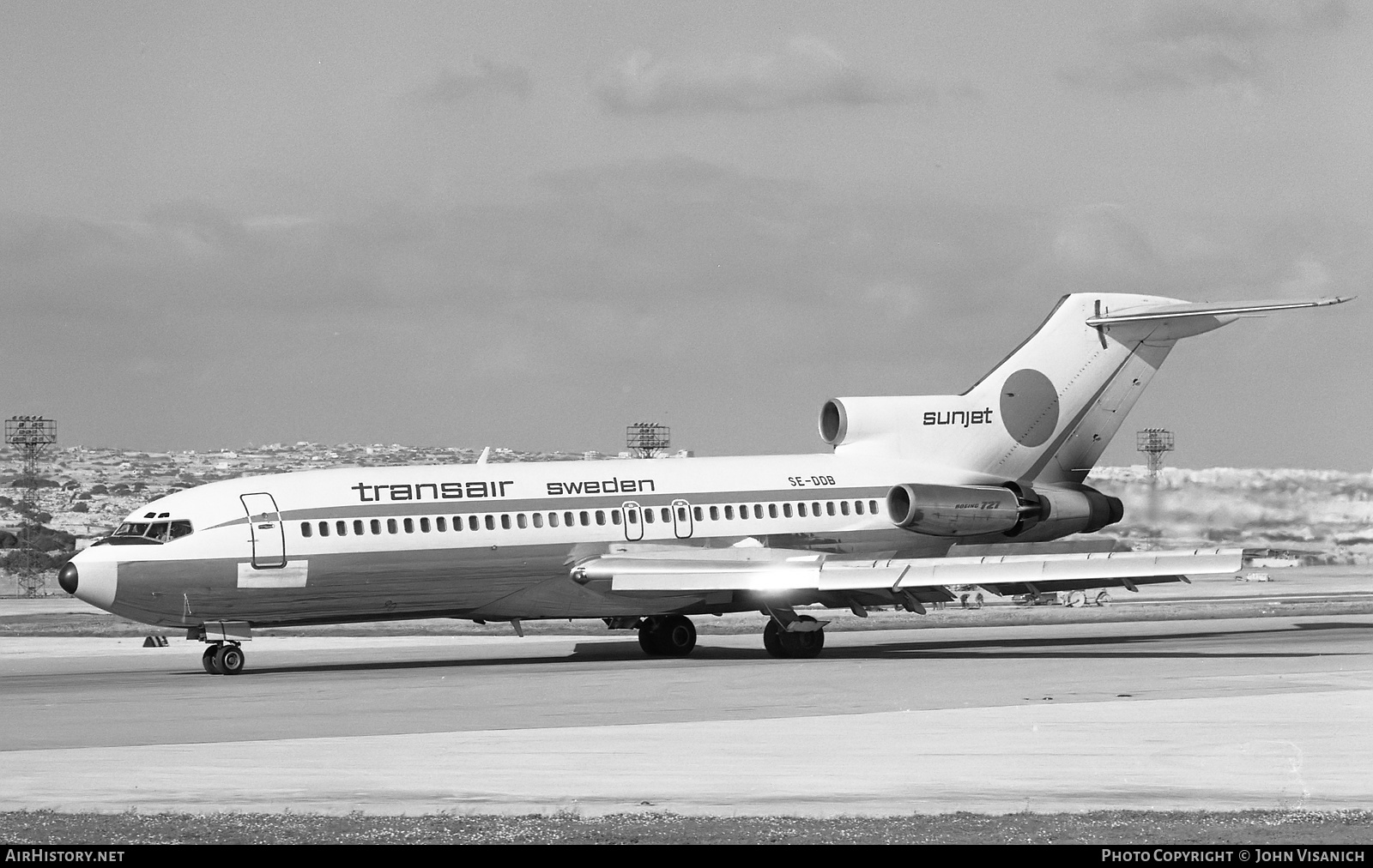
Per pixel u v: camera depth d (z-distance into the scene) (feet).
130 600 335.67
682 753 201.46
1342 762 191.83
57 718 250.16
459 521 360.48
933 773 184.44
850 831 145.38
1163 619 529.04
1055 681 295.07
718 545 383.65
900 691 278.87
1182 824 148.05
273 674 338.75
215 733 227.40
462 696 279.49
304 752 205.57
